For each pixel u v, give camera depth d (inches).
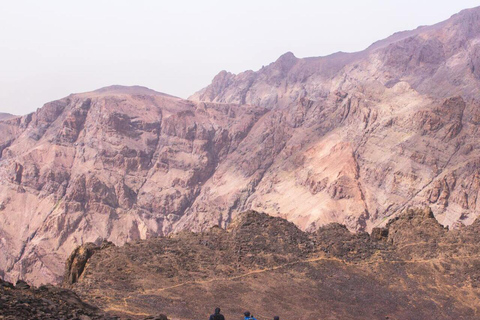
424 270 3518.7
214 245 3619.6
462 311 3186.5
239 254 3543.3
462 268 3496.6
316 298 3198.8
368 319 3034.0
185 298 2979.8
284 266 3491.6
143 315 2628.0
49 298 1656.0
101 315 1605.6
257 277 3329.2
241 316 2842.0
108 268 3203.7
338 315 3034.0
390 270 3538.4
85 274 3171.8
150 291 3019.2
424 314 3152.1
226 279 3270.2
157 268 3265.3
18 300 1477.6
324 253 3663.9
